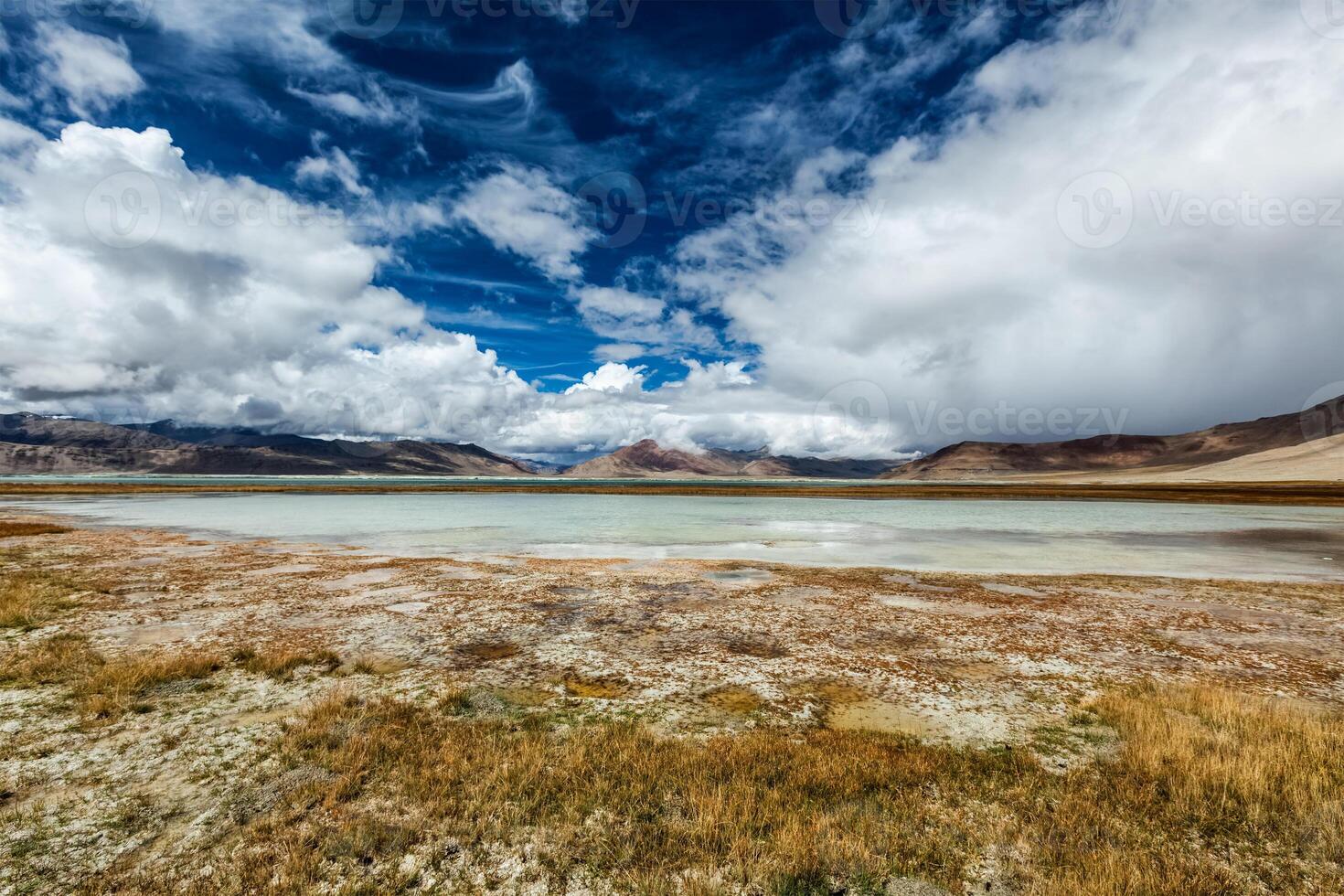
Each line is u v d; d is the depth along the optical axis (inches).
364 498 3666.3
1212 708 404.5
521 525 1959.9
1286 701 446.0
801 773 309.3
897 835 259.9
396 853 248.4
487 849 251.0
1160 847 253.6
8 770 317.4
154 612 690.8
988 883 231.3
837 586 890.1
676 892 223.9
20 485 5920.3
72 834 259.4
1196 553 1320.1
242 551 1234.6
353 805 282.8
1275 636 626.8
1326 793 285.7
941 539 1608.0
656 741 354.9
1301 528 1936.5
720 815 267.6
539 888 228.8
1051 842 254.5
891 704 435.2
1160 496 4340.6
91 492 4217.5
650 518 2279.8
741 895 223.5
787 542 1505.9
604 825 267.6
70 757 332.8
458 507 2945.4
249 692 443.5
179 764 324.5
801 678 487.8
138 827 265.3
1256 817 269.6
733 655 550.9
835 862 239.1
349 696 425.7
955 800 291.6
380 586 866.1
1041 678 492.7
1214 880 229.3
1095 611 738.8
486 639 596.1
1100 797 293.9
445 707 415.5
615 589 858.1
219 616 675.4
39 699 421.4
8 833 260.1
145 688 446.9
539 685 466.0
